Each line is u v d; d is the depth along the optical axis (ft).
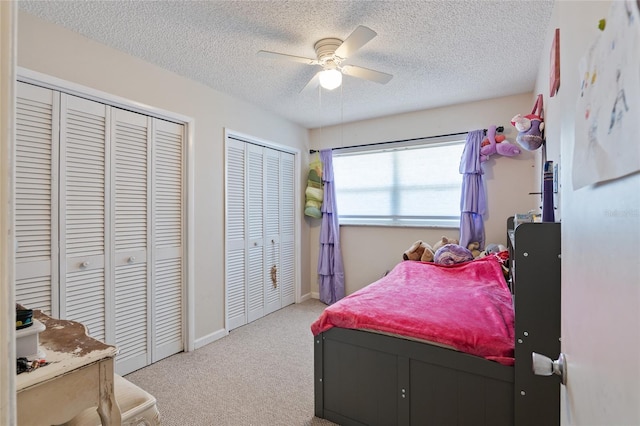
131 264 7.54
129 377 7.30
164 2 5.58
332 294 13.35
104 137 7.03
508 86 9.47
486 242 10.66
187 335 8.71
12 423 1.21
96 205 6.89
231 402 6.38
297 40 6.83
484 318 5.30
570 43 2.27
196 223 8.98
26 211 5.90
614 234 1.42
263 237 11.69
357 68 6.95
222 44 7.00
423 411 4.98
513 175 10.28
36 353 2.94
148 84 7.80
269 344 9.20
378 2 5.62
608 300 1.49
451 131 11.17
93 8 5.72
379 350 5.33
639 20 1.14
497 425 4.46
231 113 10.12
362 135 12.91
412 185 12.14
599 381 1.60
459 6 5.74
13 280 1.22
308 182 13.61
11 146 1.22
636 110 1.18
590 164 1.70
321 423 5.75
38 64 5.95
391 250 12.44
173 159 8.50
